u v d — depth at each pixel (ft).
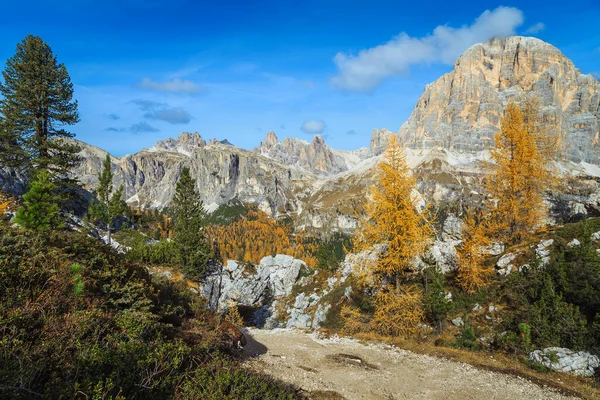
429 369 49.70
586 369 47.37
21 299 22.49
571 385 44.01
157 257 116.16
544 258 75.41
